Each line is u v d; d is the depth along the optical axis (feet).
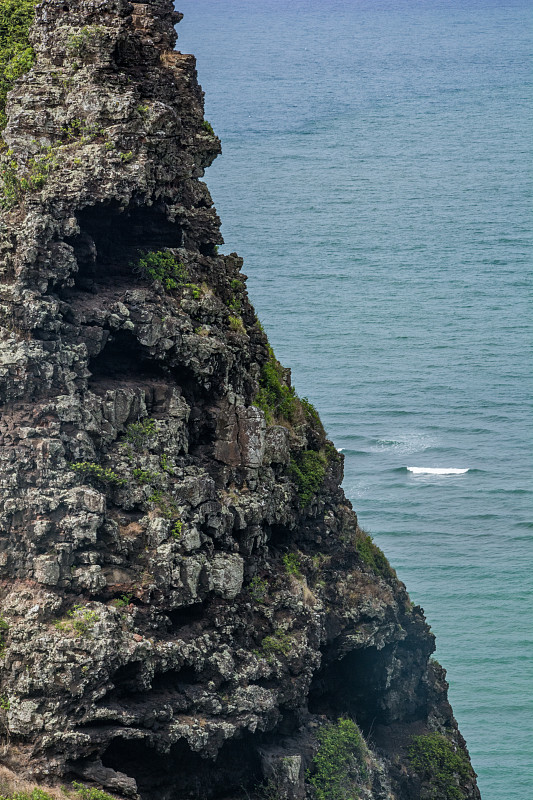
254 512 347.15
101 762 300.81
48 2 339.77
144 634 309.42
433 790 427.33
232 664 327.26
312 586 389.39
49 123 331.77
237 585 330.75
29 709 294.87
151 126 330.75
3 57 393.91
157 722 307.78
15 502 301.22
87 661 293.64
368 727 426.51
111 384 326.24
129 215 337.52
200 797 328.70
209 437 349.61
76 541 302.25
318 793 357.41
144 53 345.72
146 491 317.01
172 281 342.64
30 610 296.92
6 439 303.89
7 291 307.78
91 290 329.11
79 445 308.60
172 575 313.94
